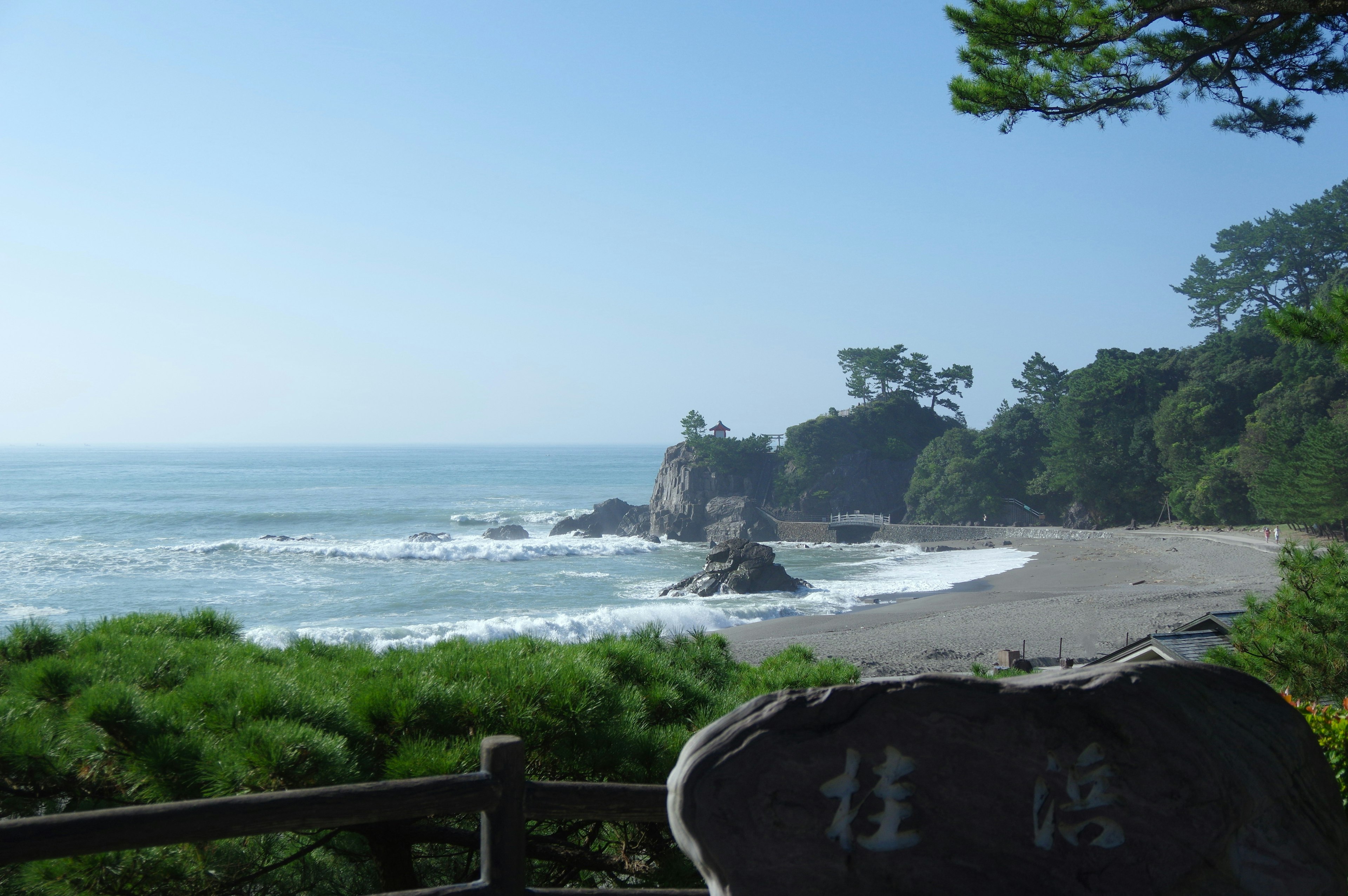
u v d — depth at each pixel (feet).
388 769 12.53
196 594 165.48
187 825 7.90
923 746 8.50
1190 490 253.03
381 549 232.53
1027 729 8.68
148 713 12.78
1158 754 8.84
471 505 418.51
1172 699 9.04
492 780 9.10
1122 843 8.61
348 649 20.49
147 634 20.27
